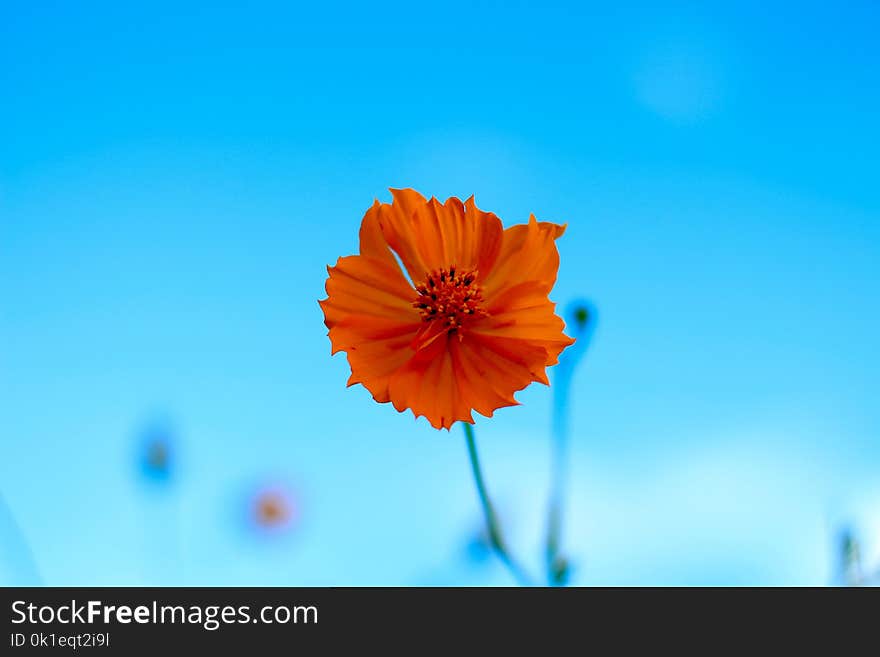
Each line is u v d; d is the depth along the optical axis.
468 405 0.57
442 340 0.58
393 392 0.57
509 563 0.58
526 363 0.57
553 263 0.57
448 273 0.58
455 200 0.58
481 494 0.58
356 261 0.57
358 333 0.57
